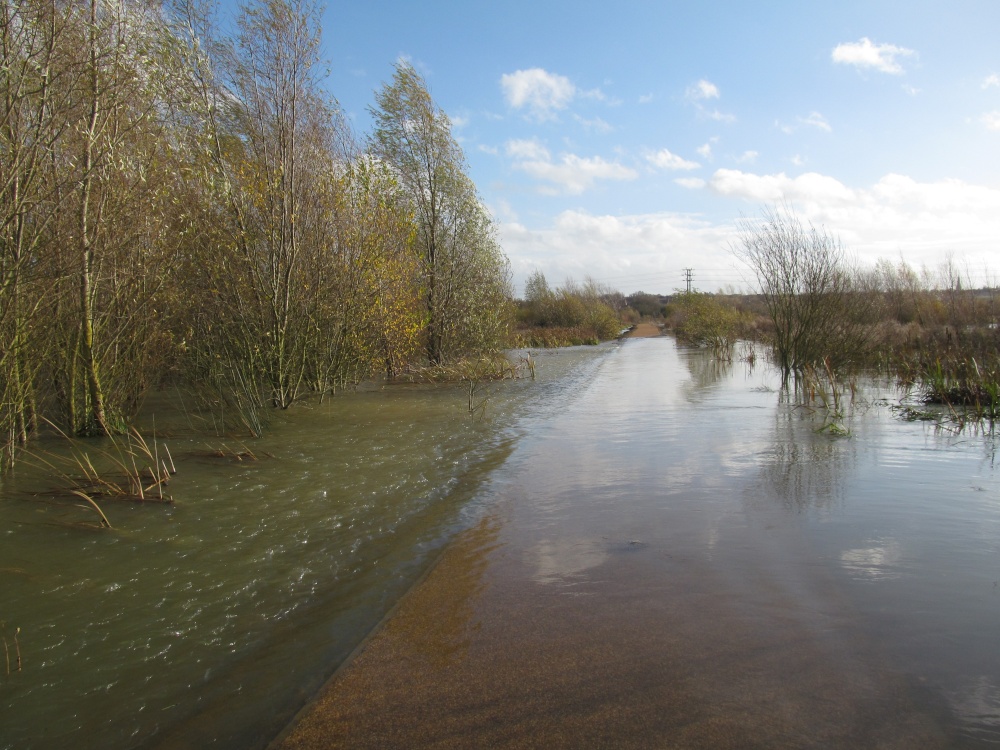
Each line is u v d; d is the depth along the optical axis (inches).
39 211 248.4
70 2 242.1
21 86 227.5
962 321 560.1
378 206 434.3
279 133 369.1
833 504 175.0
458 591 129.8
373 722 88.3
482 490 207.3
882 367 507.2
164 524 178.7
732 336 918.4
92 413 291.4
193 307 347.9
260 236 363.6
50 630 122.2
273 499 201.3
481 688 95.0
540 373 633.0
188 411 363.3
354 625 122.0
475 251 643.5
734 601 118.5
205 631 121.3
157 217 302.8
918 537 148.6
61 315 273.3
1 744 90.5
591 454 251.3
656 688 92.2
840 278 474.9
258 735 90.6
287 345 378.0
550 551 149.4
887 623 108.3
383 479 223.9
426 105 594.6
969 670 93.6
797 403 369.1
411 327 511.2
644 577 131.3
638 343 1282.0
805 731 81.1
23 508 191.0
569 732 83.5
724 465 223.3
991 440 255.3
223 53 357.7
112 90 264.8
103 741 91.0
